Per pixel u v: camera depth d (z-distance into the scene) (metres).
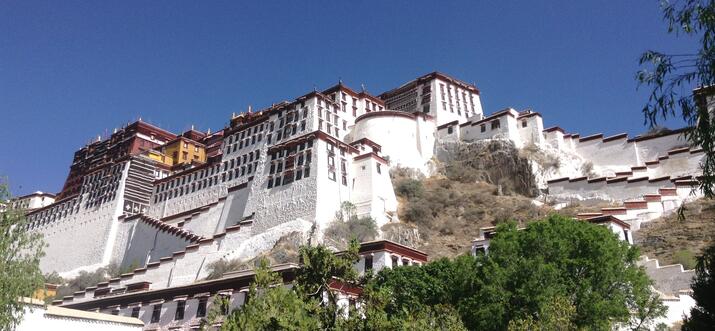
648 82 14.52
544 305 28.02
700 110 14.13
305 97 90.00
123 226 94.19
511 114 89.69
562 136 88.25
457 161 90.81
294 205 71.06
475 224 72.88
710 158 14.62
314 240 64.75
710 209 54.88
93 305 53.53
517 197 78.44
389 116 92.88
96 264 92.06
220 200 85.50
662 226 55.00
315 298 21.95
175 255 72.62
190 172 99.75
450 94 107.06
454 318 28.17
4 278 30.88
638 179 68.62
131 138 125.69
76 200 107.38
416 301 33.78
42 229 109.75
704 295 26.50
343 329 20.39
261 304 21.56
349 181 76.12
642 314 33.28
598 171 82.19
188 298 46.50
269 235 68.62
